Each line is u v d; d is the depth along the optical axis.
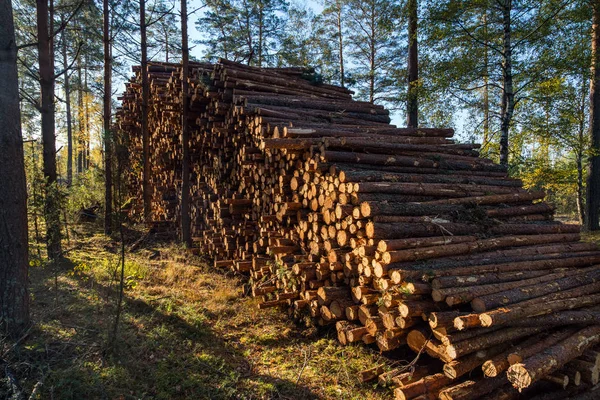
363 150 5.64
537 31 8.81
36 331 4.15
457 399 3.37
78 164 28.75
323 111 7.59
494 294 3.85
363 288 4.51
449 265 4.22
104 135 6.39
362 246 4.39
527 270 4.54
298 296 5.48
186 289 6.39
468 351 3.47
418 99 10.45
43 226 8.31
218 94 7.80
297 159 5.72
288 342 4.93
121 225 5.50
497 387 3.67
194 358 4.17
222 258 7.86
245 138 7.19
